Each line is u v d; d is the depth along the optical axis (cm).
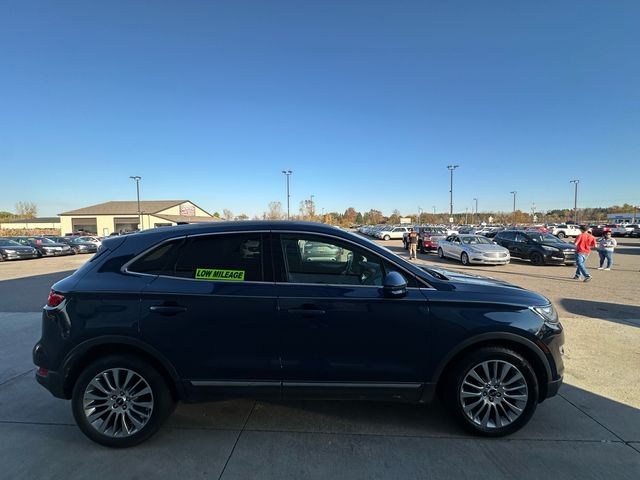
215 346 290
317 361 292
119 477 258
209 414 342
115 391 293
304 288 296
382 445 293
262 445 293
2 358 493
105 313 289
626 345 523
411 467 267
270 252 306
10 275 1448
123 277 299
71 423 331
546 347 299
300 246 310
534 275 1319
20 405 364
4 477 258
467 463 271
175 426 322
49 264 2003
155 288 292
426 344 293
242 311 289
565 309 754
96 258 312
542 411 345
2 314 734
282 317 289
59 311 292
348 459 276
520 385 300
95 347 293
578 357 477
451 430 314
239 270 301
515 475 258
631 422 327
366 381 294
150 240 312
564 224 5312
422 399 298
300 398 297
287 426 321
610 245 1477
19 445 297
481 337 293
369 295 294
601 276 1291
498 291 312
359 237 318
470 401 304
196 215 8631
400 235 4922
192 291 291
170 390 304
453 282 315
